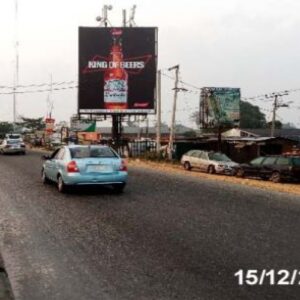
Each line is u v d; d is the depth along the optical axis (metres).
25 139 89.50
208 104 46.72
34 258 8.16
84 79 47.53
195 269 7.44
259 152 45.62
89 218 11.73
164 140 57.12
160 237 9.59
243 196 16.30
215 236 9.66
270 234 9.87
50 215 12.18
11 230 10.38
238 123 46.94
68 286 6.72
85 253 8.44
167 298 6.22
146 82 47.88
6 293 6.32
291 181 26.12
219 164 31.25
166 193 16.59
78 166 15.93
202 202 14.50
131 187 18.36
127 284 6.77
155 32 47.91
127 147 52.12
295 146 44.44
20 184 19.06
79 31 47.44
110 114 47.78
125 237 9.62
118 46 47.69
